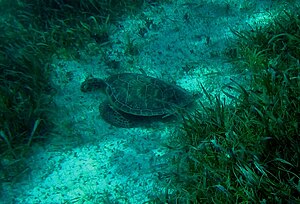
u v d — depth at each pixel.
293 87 2.11
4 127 2.29
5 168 2.21
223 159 1.87
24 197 2.09
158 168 2.15
